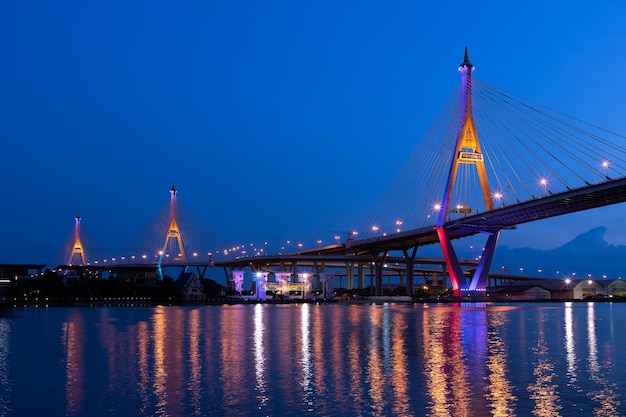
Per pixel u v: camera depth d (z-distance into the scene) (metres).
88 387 40.91
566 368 47.59
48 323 101.56
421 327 89.12
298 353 57.38
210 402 36.44
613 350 59.03
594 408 34.38
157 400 37.03
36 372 46.97
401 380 42.66
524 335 75.19
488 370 46.72
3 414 34.31
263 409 34.75
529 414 33.28
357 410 34.34
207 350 59.97
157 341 68.75
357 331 81.94
